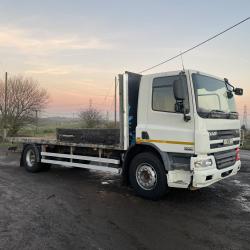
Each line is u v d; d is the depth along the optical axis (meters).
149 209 6.06
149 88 6.84
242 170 10.46
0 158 14.06
